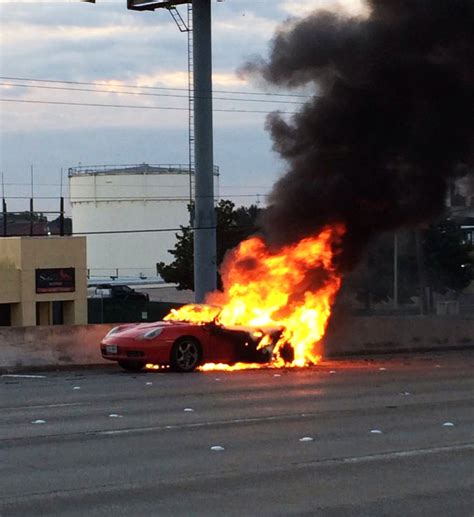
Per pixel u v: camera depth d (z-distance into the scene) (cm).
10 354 2202
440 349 3002
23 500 844
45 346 2259
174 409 1438
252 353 2162
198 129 3291
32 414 1389
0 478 936
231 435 1200
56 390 1719
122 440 1160
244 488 900
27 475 950
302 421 1323
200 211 3269
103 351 2088
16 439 1165
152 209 7581
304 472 977
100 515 792
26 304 4850
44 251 4925
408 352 2898
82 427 1260
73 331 2317
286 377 1945
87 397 1600
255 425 1284
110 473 962
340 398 1588
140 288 7381
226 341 2120
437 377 1969
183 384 1798
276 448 1110
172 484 914
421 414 1404
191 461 1027
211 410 1427
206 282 3244
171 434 1206
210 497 862
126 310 5131
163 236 7700
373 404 1513
